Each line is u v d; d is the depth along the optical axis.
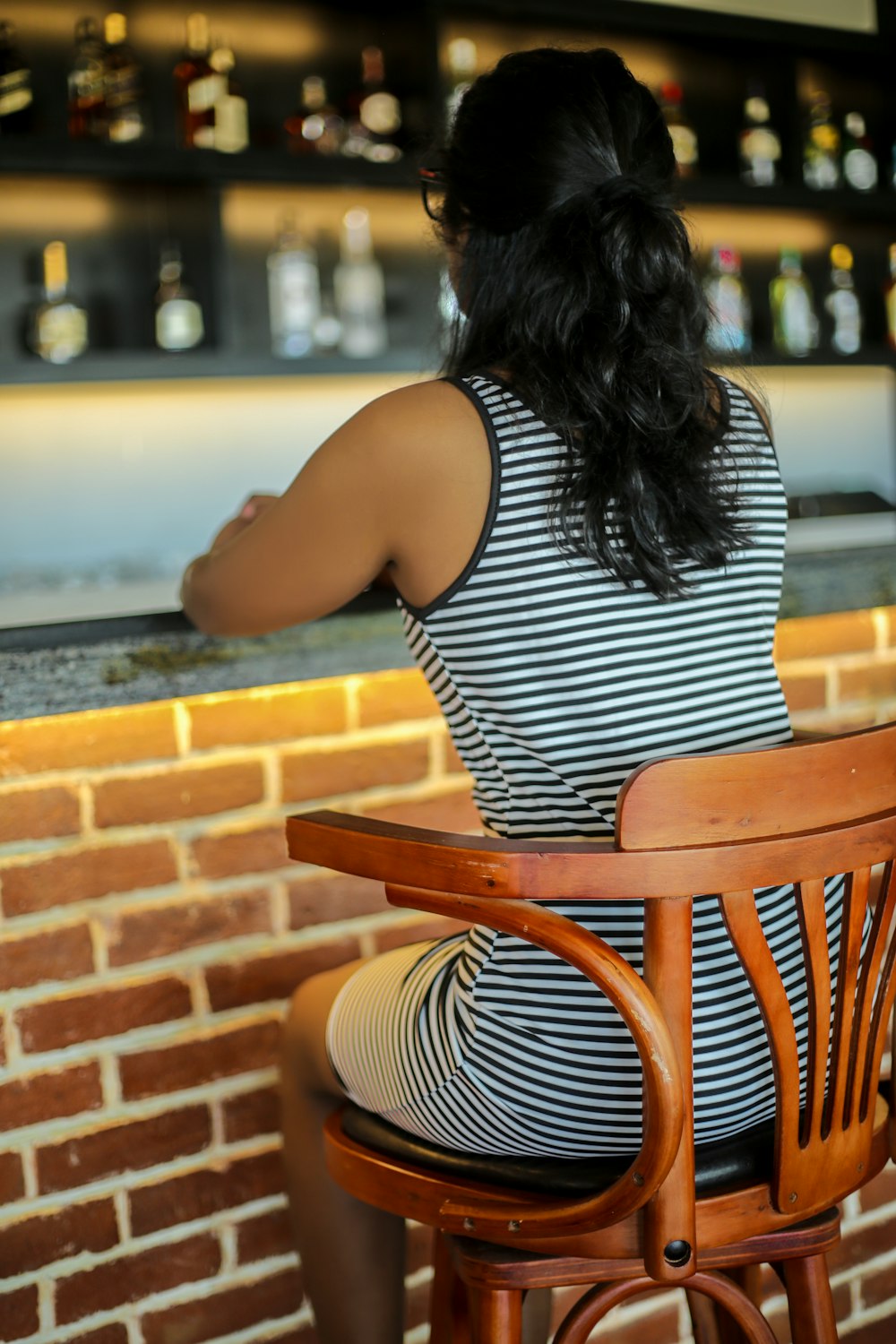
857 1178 0.92
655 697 0.91
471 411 0.90
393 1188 0.96
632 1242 0.85
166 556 2.41
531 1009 0.89
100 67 2.17
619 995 0.79
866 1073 0.92
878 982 0.92
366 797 1.46
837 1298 1.74
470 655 0.92
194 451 2.49
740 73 2.78
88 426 2.40
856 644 1.76
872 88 2.88
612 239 0.90
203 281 2.25
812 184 2.74
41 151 1.95
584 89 0.93
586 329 0.90
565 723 0.90
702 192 2.48
